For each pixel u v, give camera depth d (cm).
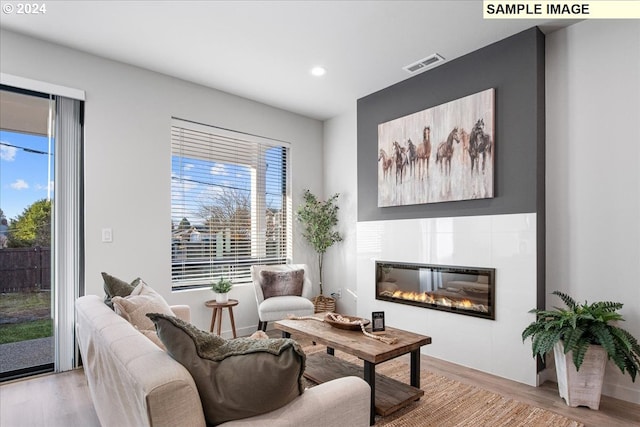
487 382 282
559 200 285
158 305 223
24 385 271
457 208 330
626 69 257
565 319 237
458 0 250
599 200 266
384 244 393
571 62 283
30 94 294
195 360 116
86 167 315
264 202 455
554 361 283
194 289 384
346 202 473
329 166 501
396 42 306
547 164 292
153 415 102
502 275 296
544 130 292
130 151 340
